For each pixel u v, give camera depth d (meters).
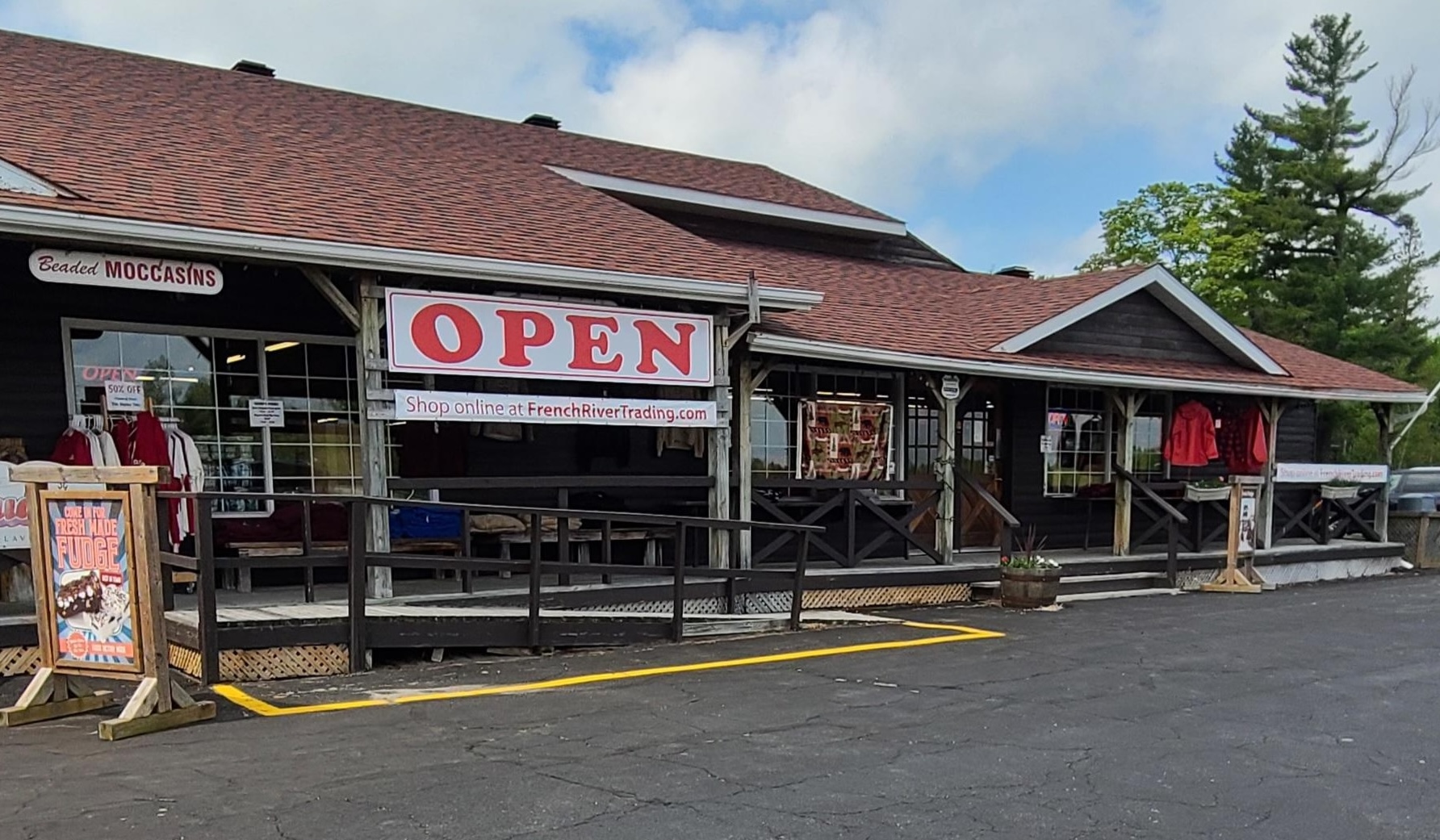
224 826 3.59
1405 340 29.67
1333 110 31.80
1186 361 13.20
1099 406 13.53
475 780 4.17
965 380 11.07
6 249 7.23
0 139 6.97
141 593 4.82
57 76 9.30
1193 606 10.58
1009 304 12.64
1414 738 5.21
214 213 6.57
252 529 8.20
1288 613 10.02
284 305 8.58
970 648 7.68
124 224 5.92
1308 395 13.62
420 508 6.75
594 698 5.75
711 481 8.80
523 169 11.04
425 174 9.55
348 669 6.29
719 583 8.89
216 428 8.29
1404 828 3.88
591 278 7.81
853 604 10.02
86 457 6.93
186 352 8.16
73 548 4.98
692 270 8.70
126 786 4.02
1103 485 12.87
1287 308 29.95
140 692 4.86
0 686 5.95
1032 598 10.13
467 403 7.38
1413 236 31.44
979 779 4.38
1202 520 13.26
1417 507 15.84
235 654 5.90
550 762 4.46
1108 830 3.78
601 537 9.09
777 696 5.89
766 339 9.05
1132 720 5.50
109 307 7.76
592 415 7.95
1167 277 12.59
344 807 3.81
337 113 11.18
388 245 6.96
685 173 13.48
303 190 7.83
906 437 12.04
